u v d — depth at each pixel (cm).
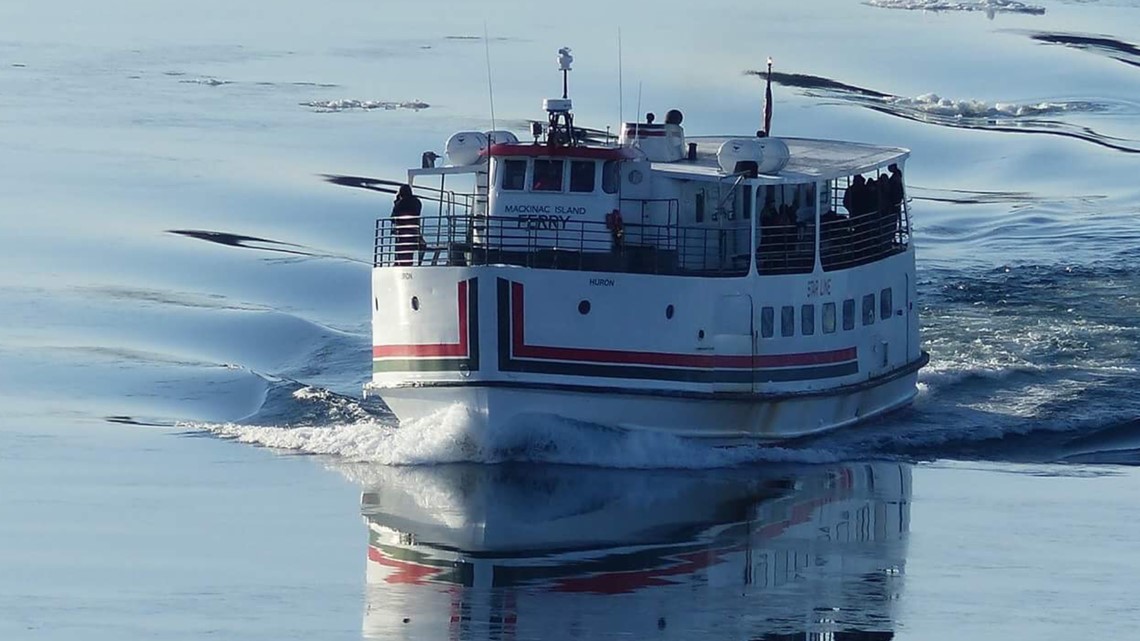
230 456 17162
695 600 13200
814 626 12731
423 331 16262
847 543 14688
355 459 17038
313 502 15662
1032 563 14275
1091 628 12812
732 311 16750
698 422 16800
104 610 12962
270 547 14450
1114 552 14588
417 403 16688
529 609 12950
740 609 13012
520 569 13875
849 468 17000
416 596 13250
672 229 17000
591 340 16150
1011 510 15738
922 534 14975
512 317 15988
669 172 17000
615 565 14012
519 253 16400
